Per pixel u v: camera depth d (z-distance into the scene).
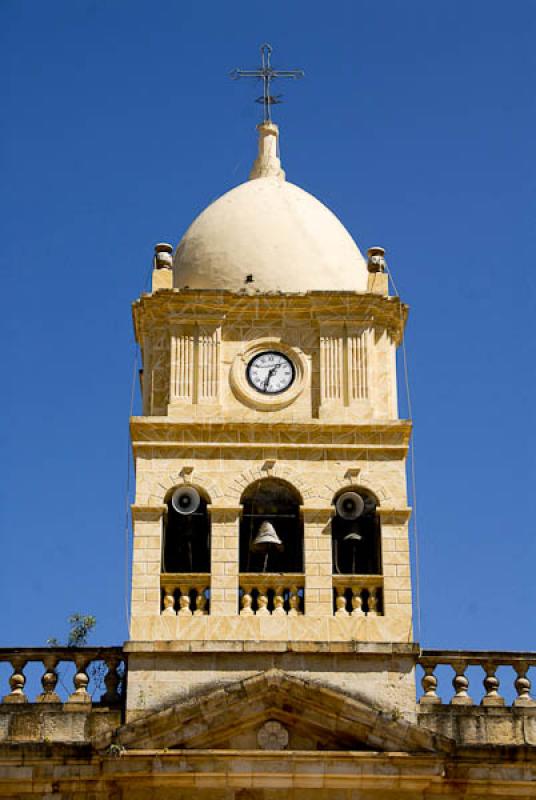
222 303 42.91
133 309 43.69
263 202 45.03
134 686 38.78
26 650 39.59
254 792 37.34
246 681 38.12
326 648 39.16
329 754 37.38
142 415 42.25
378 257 44.19
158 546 40.59
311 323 43.00
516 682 39.56
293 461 41.47
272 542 40.59
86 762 37.56
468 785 37.72
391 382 43.03
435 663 39.75
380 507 41.03
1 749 37.59
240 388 42.28
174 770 37.25
